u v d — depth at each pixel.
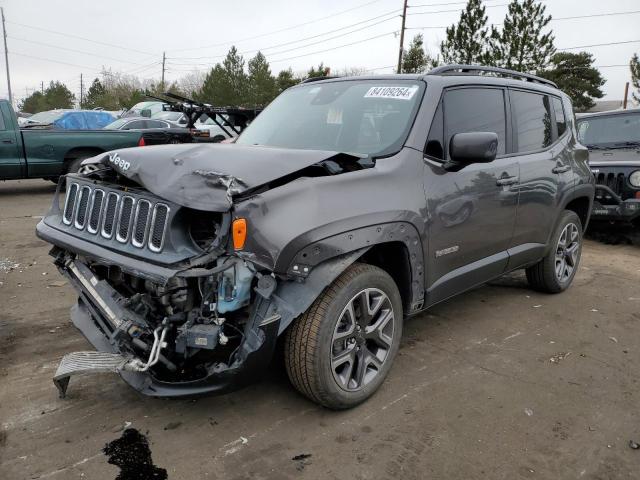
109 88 83.75
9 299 4.63
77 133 10.03
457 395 3.21
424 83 3.60
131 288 2.98
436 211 3.30
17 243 6.55
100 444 2.66
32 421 2.83
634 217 7.11
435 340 4.00
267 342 2.53
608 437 2.84
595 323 4.46
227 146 3.08
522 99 4.37
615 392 3.31
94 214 2.97
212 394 2.59
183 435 2.75
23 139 9.59
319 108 3.89
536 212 4.40
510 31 26.12
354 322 2.89
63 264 3.32
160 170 2.69
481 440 2.77
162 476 2.44
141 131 10.70
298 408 3.02
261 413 2.96
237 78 46.62
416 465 2.56
